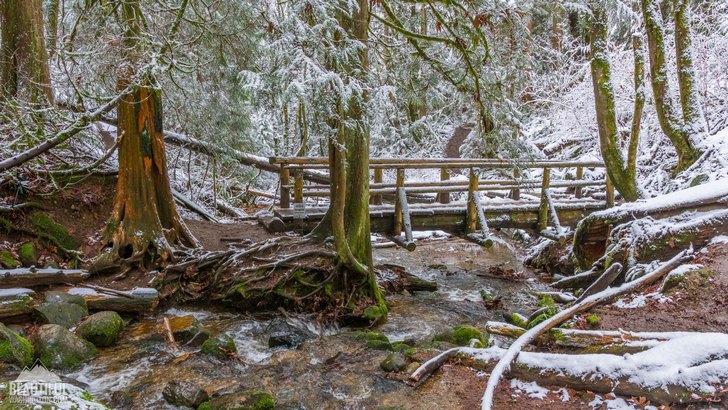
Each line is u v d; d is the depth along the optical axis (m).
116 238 6.68
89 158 8.26
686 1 9.16
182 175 12.12
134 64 6.52
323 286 6.53
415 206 8.27
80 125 6.84
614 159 8.84
